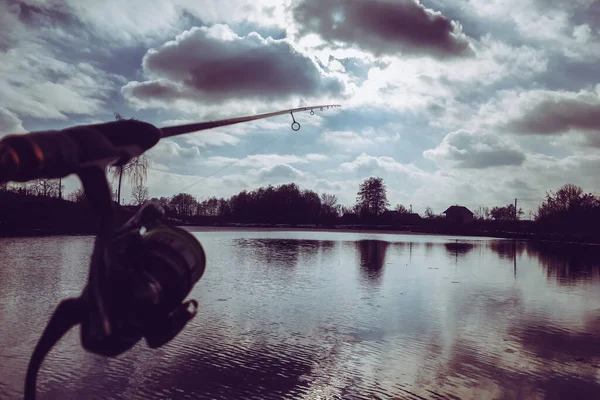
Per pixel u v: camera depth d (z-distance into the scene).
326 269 29.50
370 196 129.00
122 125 1.54
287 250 42.97
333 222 127.56
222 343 12.86
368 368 11.41
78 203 50.00
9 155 1.15
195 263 1.72
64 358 11.11
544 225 95.38
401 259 37.84
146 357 11.49
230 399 9.43
